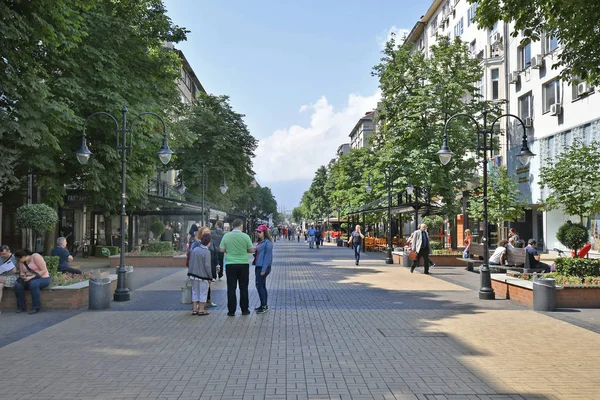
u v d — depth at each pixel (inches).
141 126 851.4
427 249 802.2
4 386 241.0
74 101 781.9
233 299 432.5
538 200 1202.6
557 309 457.1
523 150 554.6
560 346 318.7
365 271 850.1
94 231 1397.6
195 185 1577.3
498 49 1491.1
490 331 363.9
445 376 255.1
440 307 473.1
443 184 1089.4
